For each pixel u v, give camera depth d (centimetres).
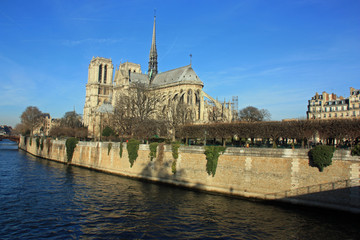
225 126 6088
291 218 3656
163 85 12688
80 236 3141
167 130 8962
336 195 3756
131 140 6825
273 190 4306
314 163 3988
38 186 5509
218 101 11812
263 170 4438
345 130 4753
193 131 6650
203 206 4169
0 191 5025
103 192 5056
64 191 5122
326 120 5041
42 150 11694
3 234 3155
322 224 3450
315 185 3944
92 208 4109
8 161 9556
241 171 4662
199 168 5212
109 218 3697
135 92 9844
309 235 3152
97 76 18800
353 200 3625
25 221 3569
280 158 4303
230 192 4734
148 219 3656
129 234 3197
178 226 3422
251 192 4512
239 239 3070
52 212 3925
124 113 9450
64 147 9844
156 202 4394
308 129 5066
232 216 3744
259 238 3089
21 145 16312
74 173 7250
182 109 9681
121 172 6912
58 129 13925
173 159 5653
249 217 3703
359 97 10688
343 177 3756
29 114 17225
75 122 17162
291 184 4156
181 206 4184
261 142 7712
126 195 4838
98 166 7831
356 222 3509
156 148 6053
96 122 14175
